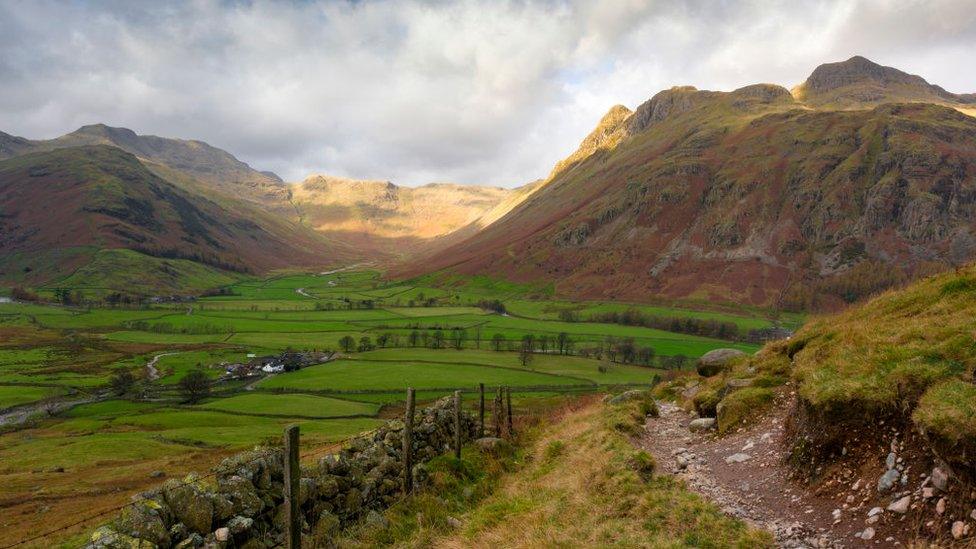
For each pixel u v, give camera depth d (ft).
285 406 362.94
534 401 305.53
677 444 68.69
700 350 517.14
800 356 71.51
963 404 35.01
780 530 38.65
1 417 378.32
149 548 33.94
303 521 46.16
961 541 29.99
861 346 55.26
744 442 60.08
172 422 332.19
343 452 57.47
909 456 37.76
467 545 44.19
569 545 39.52
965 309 53.31
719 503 44.80
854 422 43.68
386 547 47.06
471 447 76.54
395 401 375.45
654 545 37.11
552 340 550.77
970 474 31.91
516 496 56.49
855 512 37.63
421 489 60.08
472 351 542.57
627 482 50.70
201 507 38.32
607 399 117.91
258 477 44.04
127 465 231.50
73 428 332.80
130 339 632.38
